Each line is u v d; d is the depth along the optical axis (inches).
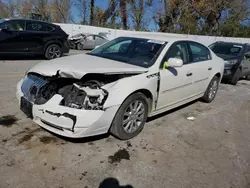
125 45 159.6
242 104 221.5
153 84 131.3
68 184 91.1
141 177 99.0
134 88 119.0
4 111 149.2
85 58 144.9
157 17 1012.5
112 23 1025.5
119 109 116.5
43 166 99.9
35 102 115.1
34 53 344.2
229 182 101.0
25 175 93.7
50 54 364.8
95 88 111.3
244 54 319.3
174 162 111.8
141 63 137.5
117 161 108.1
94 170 100.4
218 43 361.1
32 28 339.3
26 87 125.7
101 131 112.7
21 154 106.3
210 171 107.6
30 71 127.6
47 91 114.8
